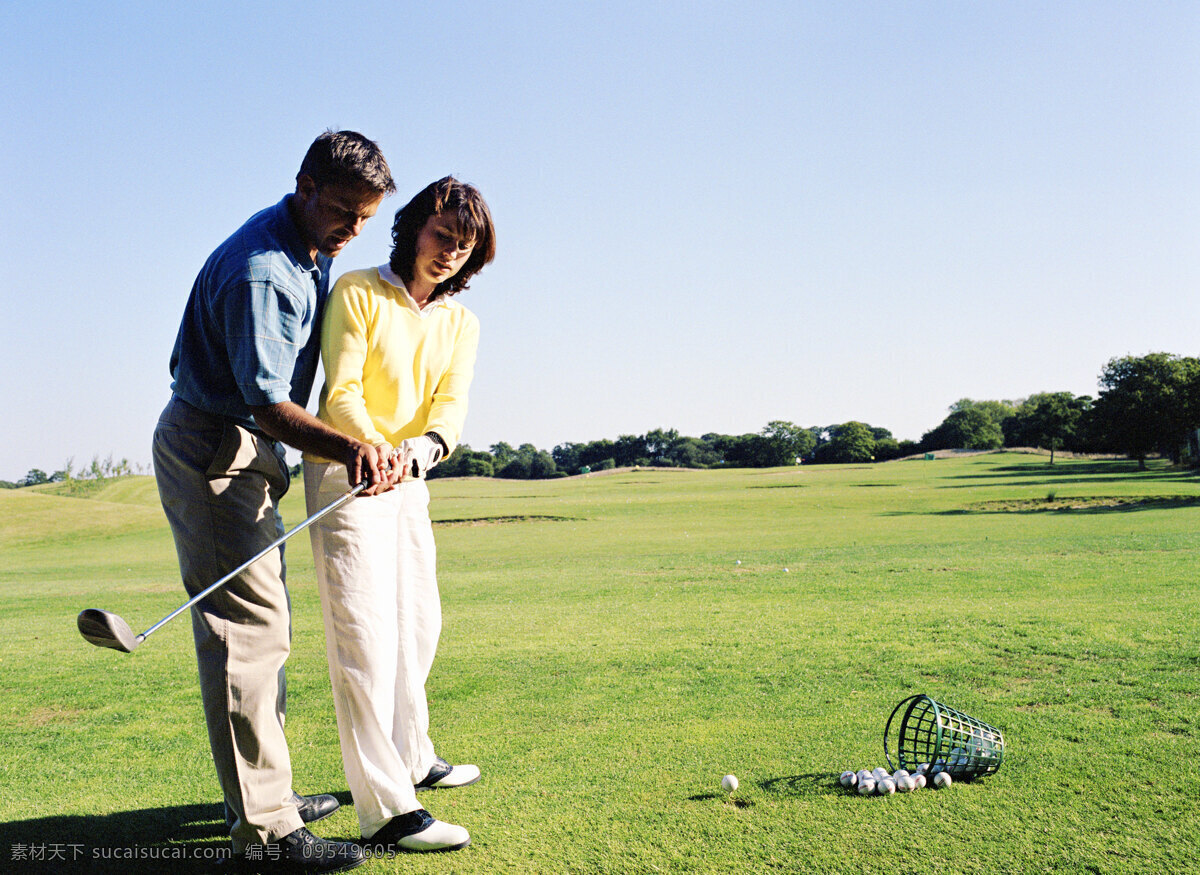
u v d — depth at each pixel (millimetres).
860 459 107562
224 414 2604
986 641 5863
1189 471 50250
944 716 3285
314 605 9672
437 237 2957
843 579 9750
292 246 2629
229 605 2584
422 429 3166
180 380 2635
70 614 9391
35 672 5820
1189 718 3963
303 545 22406
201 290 2580
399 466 2756
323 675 5598
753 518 26016
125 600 10586
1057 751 3512
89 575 15875
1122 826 2738
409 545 3123
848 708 4316
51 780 3492
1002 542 14000
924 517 23375
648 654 5797
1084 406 79875
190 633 7539
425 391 3141
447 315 3199
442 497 46688
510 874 2475
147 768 3662
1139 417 61594
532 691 4828
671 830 2764
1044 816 2830
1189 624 6211
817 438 132125
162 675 5648
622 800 3053
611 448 118188
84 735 4207
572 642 6336
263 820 2543
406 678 3111
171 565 17938
